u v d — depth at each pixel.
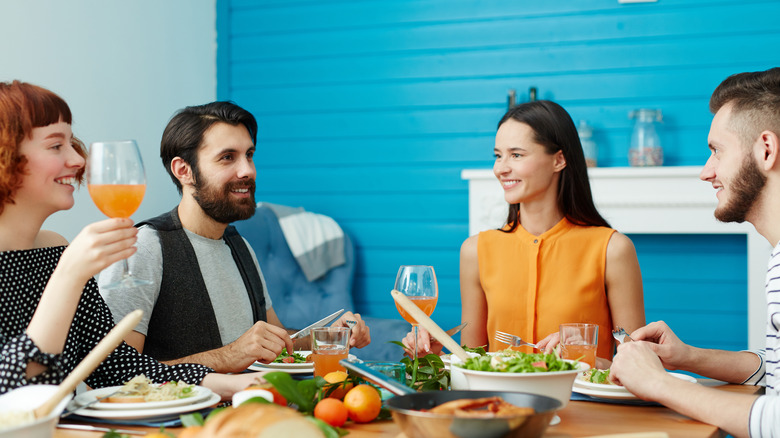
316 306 4.00
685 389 1.30
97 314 1.51
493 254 2.29
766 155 1.52
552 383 1.19
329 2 4.52
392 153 4.42
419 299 1.60
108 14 3.67
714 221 3.66
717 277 3.87
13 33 3.08
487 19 4.25
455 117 4.31
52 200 1.38
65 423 1.20
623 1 3.99
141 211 3.92
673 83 3.95
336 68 4.52
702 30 3.91
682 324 3.92
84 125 3.51
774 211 1.54
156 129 4.08
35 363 1.21
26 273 1.40
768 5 3.81
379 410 1.24
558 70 4.13
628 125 4.01
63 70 3.37
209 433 0.83
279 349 1.65
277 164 4.64
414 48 4.38
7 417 0.99
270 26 4.63
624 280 2.18
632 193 3.75
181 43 4.32
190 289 2.03
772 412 1.21
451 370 1.42
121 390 1.29
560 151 2.20
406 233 4.39
